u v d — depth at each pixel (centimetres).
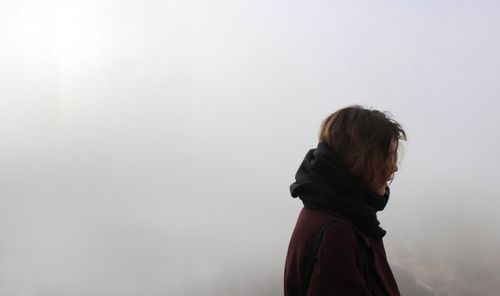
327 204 126
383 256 137
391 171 133
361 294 112
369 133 128
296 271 127
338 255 115
